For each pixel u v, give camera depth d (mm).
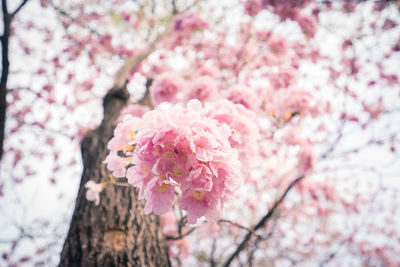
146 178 1354
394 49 5027
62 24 5270
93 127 4555
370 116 4988
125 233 1954
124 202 2131
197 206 1359
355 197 6754
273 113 3379
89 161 2605
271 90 3488
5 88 2799
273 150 4691
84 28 5426
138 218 2086
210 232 2617
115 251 1838
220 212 1373
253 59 4996
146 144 1187
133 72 4938
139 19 5449
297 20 4250
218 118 1592
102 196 2135
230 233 5043
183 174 1206
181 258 4137
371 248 6762
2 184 5461
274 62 4855
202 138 1223
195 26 4484
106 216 2006
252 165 1611
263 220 3316
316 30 4340
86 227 1948
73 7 5070
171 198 1353
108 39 5262
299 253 6344
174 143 1183
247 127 1626
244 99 2869
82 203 2170
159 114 1271
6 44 2736
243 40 5020
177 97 3820
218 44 5062
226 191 1381
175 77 3799
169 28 4512
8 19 2773
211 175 1216
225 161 1270
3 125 2836
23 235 4336
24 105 5359
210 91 3330
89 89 5641
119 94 3430
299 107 3162
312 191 5914
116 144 1456
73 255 1809
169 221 4480
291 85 3359
